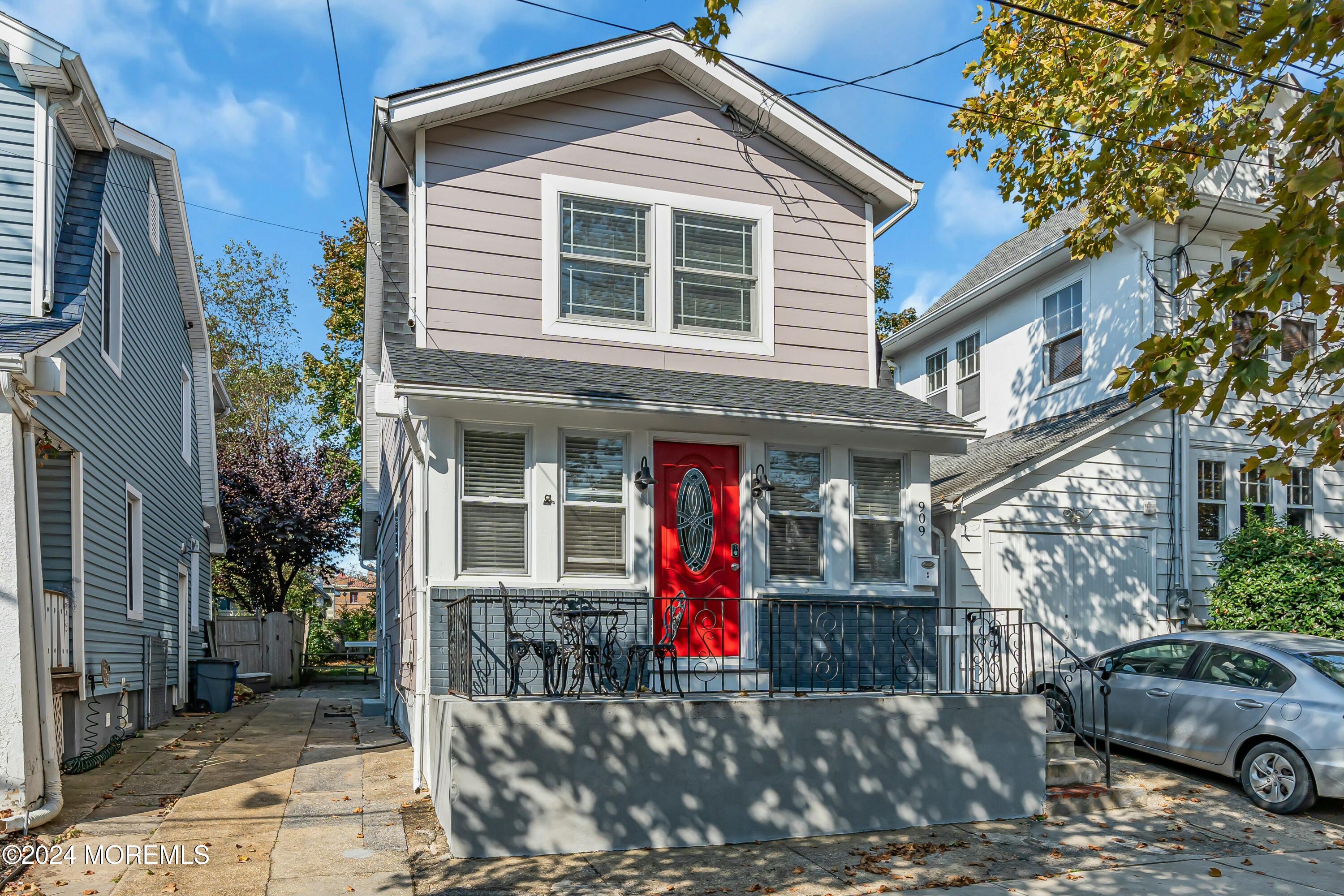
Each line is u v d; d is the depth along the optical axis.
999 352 16.84
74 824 7.60
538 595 9.31
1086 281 14.80
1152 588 13.23
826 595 10.48
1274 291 4.57
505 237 10.16
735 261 11.09
